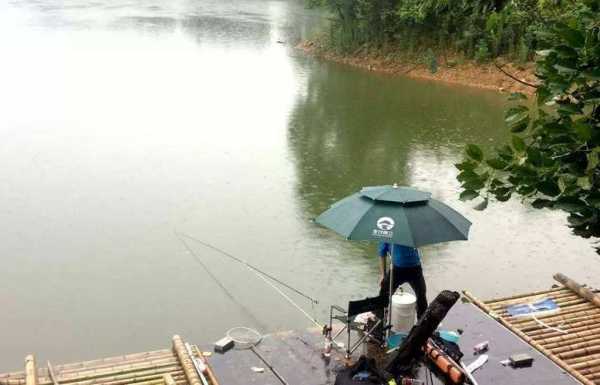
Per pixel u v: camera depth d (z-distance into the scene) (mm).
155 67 28078
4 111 19703
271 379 5949
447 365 5840
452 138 18422
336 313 8820
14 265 10203
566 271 10336
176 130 18422
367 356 6250
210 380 5941
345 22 33469
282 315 8828
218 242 11125
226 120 19781
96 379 6023
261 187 13891
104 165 15117
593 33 3994
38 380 5977
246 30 41750
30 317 8805
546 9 6641
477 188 4477
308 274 9992
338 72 29359
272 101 22734
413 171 15242
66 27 38844
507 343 6574
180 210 12523
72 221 11891
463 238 5676
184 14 48844
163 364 6324
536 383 5906
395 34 30859
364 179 14539
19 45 31688
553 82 4027
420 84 26953
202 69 28328
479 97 24469
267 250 10828
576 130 3764
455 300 5340
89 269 10141
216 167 15219
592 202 3865
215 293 9453
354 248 10938
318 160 15961
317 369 6105
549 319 7199
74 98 21703
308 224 11930
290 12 53781
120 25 40969
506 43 27188
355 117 20781
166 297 9336
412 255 6395
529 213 12812
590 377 6164
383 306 6234
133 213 12312
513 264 10547
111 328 8562
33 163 15094
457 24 28578
